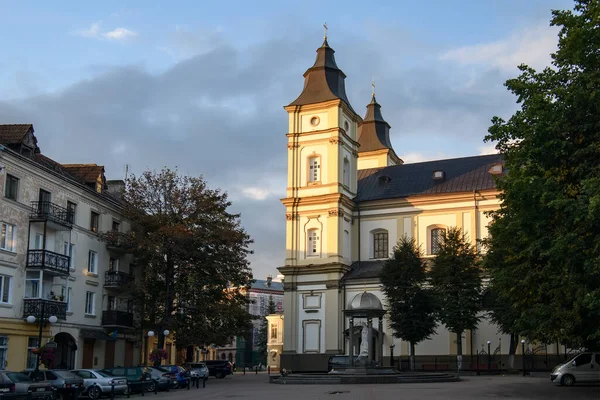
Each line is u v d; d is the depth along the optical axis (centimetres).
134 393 3497
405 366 5638
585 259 2281
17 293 3912
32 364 4003
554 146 2445
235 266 5141
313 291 6056
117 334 5084
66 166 5078
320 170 6244
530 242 2548
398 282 5184
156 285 5003
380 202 6275
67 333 4388
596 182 2116
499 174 5956
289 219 6262
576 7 2584
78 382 3052
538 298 2805
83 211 4684
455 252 5169
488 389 3203
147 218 5003
